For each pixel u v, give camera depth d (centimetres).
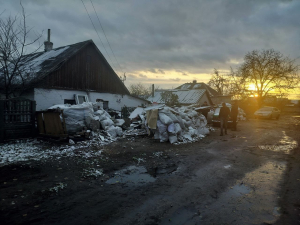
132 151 719
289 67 2762
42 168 527
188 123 1040
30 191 397
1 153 643
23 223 294
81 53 1552
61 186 422
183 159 640
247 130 1311
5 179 454
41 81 1209
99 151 697
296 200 374
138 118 1221
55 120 804
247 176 495
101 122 963
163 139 883
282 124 1695
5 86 947
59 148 719
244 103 3039
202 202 366
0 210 327
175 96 2373
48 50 1869
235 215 324
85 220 305
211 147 809
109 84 1783
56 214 320
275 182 459
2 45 877
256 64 2870
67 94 1445
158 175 500
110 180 462
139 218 313
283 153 720
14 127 820
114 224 297
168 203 361
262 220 311
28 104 859
